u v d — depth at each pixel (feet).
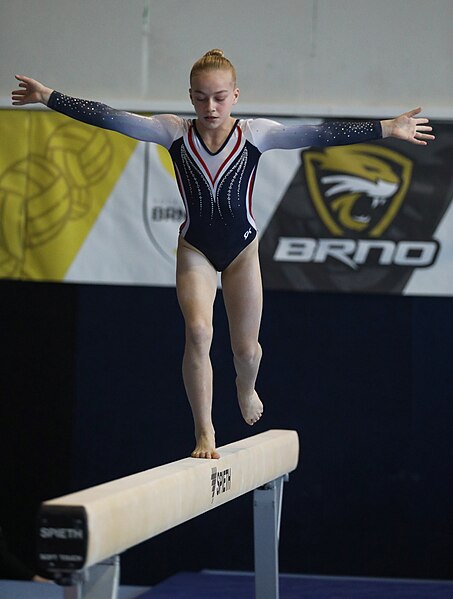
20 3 48.67
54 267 47.78
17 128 47.98
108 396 48.37
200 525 48.14
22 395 48.62
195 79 24.80
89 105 25.59
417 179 46.93
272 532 31.63
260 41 48.14
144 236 47.73
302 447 47.65
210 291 25.73
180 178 25.86
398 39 47.73
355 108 47.01
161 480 21.06
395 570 47.11
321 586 44.50
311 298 47.93
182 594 42.50
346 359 47.73
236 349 26.76
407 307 47.55
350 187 47.21
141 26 48.44
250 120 26.08
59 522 17.13
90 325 48.52
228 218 25.64
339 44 47.91
